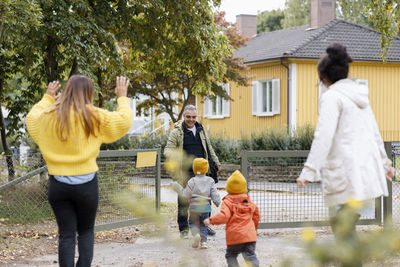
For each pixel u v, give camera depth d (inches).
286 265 58.7
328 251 57.4
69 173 164.7
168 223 74.1
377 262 57.7
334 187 147.3
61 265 168.7
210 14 471.2
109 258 241.3
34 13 321.4
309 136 697.0
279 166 314.2
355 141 148.3
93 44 384.5
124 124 168.7
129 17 431.5
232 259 193.0
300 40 1027.3
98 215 296.4
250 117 1047.6
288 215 330.3
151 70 534.6
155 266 86.2
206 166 250.5
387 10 555.5
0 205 332.2
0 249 261.9
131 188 73.9
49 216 340.5
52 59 417.7
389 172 160.1
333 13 1100.5
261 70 1015.0
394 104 992.2
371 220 302.0
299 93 935.0
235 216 193.5
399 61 975.0
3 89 498.3
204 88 496.7
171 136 284.8
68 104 164.6
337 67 156.1
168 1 435.8
